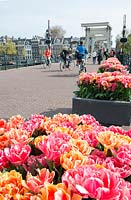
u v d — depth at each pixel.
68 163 1.79
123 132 2.86
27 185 1.64
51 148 1.95
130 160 1.98
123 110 6.41
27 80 19.28
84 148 2.11
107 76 7.06
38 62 42.06
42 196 1.46
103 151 2.34
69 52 30.94
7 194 1.60
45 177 1.70
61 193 1.42
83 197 1.45
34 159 2.03
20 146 2.08
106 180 1.47
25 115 8.52
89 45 57.88
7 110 9.24
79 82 7.05
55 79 19.69
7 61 33.00
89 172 1.54
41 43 88.12
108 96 6.65
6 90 14.19
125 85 6.47
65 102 10.73
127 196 1.47
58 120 3.14
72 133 2.61
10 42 87.00
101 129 2.88
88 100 6.61
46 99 11.41
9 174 1.79
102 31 57.41
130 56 26.20
